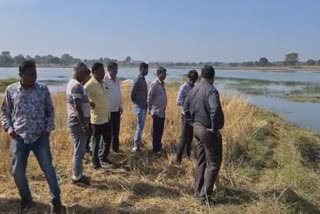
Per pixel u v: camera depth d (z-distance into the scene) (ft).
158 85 29.73
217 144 21.57
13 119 19.13
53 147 30.01
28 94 18.97
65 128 35.70
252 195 23.06
